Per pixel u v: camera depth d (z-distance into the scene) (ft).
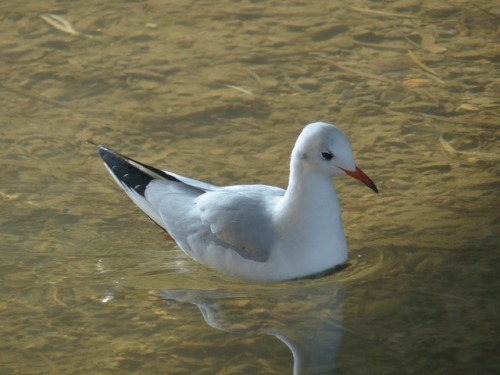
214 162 40.50
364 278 32.58
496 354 28.60
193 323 30.55
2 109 45.03
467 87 46.93
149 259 34.42
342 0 57.16
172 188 34.68
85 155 41.19
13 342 29.78
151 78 48.11
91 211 37.14
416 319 30.40
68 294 32.19
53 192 38.29
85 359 28.91
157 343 29.63
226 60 50.01
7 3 56.34
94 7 56.08
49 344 29.68
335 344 29.30
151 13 55.42
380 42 51.78
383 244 34.58
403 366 28.17
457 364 28.19
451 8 55.62
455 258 33.58
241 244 32.35
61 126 43.52
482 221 35.81
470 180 38.78
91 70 48.83
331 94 46.52
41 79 47.93
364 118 44.29
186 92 46.75
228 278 33.24
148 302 31.73
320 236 32.17
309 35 52.70
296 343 29.40
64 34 52.65
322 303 31.37
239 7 56.34
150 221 36.78
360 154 41.11
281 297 31.83
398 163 40.37
